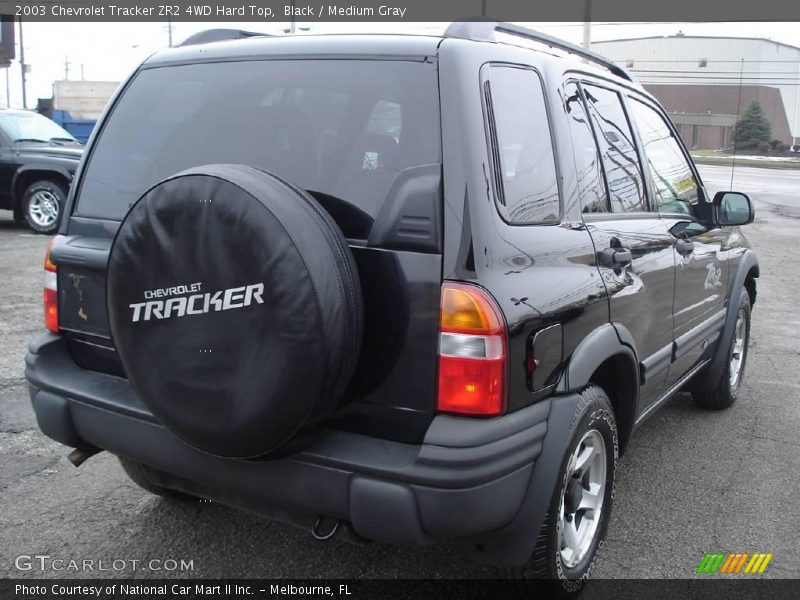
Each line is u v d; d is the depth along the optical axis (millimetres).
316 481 2418
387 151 2520
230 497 2748
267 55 2902
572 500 2848
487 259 2389
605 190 3344
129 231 2457
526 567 2738
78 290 3006
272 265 2230
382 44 2691
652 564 3332
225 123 2898
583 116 3266
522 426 2461
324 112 2691
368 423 2473
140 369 2500
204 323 2357
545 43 3359
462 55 2559
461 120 2447
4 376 5363
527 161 2740
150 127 3066
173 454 2666
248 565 3215
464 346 2326
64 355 3088
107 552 3279
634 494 4020
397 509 2307
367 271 2434
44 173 12055
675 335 3996
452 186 2393
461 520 2311
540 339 2541
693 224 4316
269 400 2268
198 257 2338
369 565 3230
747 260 5277
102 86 29469
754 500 3977
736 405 5508
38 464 4086
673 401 5586
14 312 7078
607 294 3010
